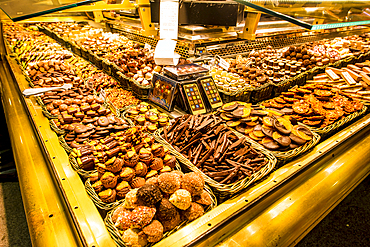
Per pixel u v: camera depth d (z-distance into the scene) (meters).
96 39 3.93
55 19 4.79
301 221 1.51
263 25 3.84
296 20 1.64
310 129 2.19
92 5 2.67
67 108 2.12
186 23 2.96
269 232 1.39
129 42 3.72
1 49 3.72
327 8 1.96
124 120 2.19
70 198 1.38
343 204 3.07
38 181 1.60
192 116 2.10
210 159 1.74
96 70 3.18
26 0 1.86
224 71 2.88
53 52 3.26
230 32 3.32
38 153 1.89
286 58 3.49
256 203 1.46
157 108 2.55
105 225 1.25
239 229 1.39
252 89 2.68
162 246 1.15
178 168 1.69
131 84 2.80
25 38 3.98
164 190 1.30
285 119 2.12
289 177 1.66
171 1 2.57
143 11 3.13
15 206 2.89
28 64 2.92
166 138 1.95
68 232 1.28
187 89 2.36
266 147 1.90
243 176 1.59
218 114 2.30
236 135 2.01
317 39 4.74
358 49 4.14
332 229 2.73
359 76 3.14
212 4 2.81
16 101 2.63
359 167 2.06
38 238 1.23
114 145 1.57
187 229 1.24
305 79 3.20
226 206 1.40
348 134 2.23
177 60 2.66
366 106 2.76
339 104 2.57
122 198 1.42
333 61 3.65
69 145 1.81
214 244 1.29
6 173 3.29
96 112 2.14
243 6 3.10
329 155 2.03
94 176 1.50
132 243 1.14
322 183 1.80
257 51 3.58
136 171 1.48
